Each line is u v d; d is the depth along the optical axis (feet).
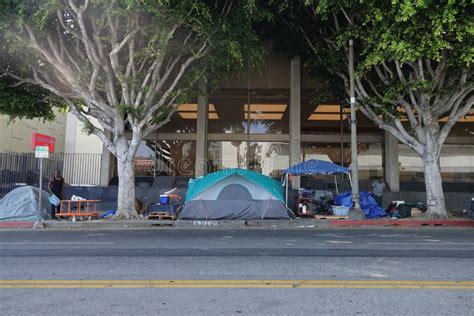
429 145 53.62
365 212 55.83
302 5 53.42
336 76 60.90
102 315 15.52
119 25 47.52
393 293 18.37
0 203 51.44
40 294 18.33
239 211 51.11
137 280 20.75
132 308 16.37
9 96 56.18
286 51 67.72
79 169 80.33
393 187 74.02
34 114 62.39
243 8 45.68
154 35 45.96
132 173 53.01
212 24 46.78
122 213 51.83
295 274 22.04
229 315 15.48
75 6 44.42
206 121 77.66
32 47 48.57
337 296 17.90
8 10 43.19
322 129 77.66
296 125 76.18
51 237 37.68
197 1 44.60
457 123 77.15
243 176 52.01
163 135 78.07
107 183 76.38
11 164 78.59
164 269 23.34
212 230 44.55
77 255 27.76
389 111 55.26
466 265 24.26
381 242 33.73
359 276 21.52
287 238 36.63
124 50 53.83
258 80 78.23
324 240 35.12
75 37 50.42
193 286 19.57
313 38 59.88
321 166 56.54
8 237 37.76
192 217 51.13
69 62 53.78
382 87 54.95
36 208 51.24
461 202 70.03
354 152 53.98
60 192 55.31
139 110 51.78
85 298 17.71
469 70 49.98
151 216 53.01
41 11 43.06
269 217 51.31
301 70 77.56
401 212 55.93
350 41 51.75
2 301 17.33
